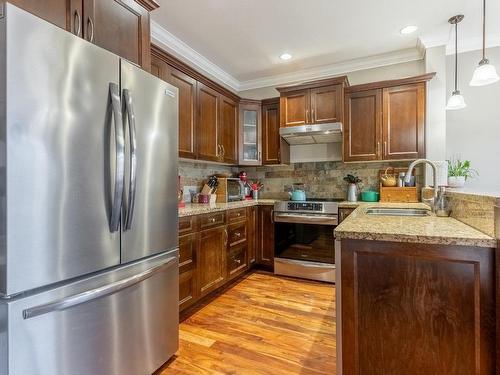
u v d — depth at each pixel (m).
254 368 1.69
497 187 3.05
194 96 2.85
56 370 1.10
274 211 3.39
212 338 2.01
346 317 1.28
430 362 1.17
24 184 1.00
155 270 1.55
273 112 3.76
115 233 1.33
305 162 3.87
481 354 1.09
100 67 1.26
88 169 1.21
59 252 1.10
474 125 3.13
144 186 1.51
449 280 1.14
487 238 1.06
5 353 0.97
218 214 2.78
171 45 3.02
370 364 1.26
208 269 2.61
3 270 0.96
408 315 1.20
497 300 1.05
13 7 0.97
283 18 2.62
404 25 2.74
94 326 1.25
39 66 1.04
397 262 1.21
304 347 1.90
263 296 2.75
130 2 1.67
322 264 3.14
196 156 2.87
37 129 1.03
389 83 3.13
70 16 1.35
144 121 1.51
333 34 2.90
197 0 2.35
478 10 2.51
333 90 3.29
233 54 3.34
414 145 3.05
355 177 3.49
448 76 3.19
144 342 1.53
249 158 3.80
